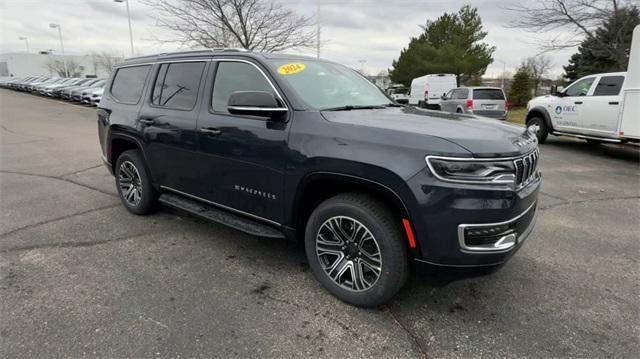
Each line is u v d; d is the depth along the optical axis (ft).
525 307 9.32
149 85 13.73
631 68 26.53
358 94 11.72
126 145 15.26
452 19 131.03
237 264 11.25
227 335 8.16
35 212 15.34
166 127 12.57
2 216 14.85
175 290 9.83
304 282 10.30
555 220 15.21
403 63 143.23
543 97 35.91
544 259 11.83
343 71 12.86
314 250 9.66
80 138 35.83
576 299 9.68
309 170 9.04
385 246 8.36
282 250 12.19
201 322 8.57
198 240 12.85
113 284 10.06
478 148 7.63
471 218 7.54
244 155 10.36
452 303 9.43
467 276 8.02
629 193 19.11
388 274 8.44
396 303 9.40
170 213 15.30
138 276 10.49
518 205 8.00
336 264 9.37
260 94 9.29
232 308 9.11
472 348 7.91
